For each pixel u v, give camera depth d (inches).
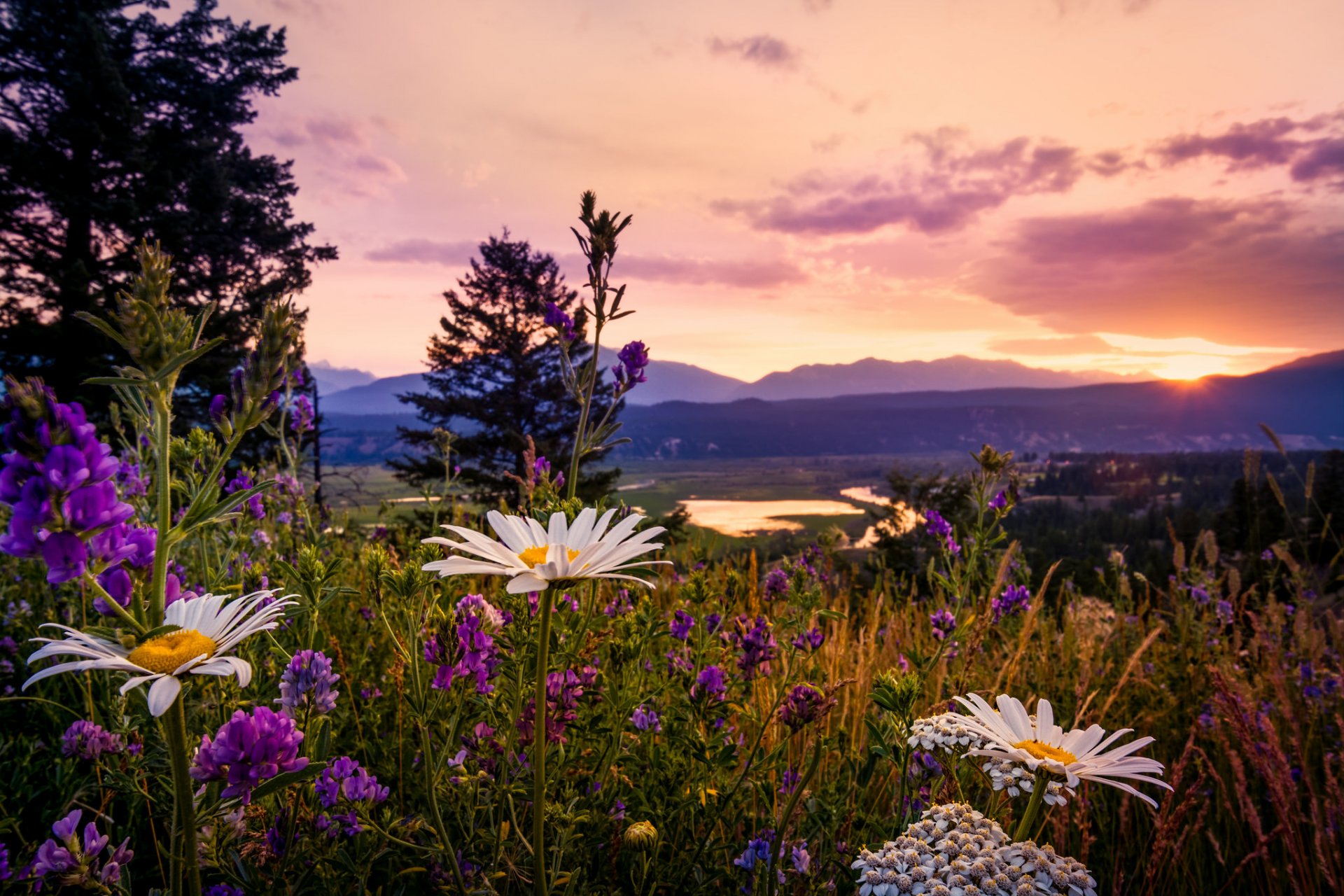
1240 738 99.0
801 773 100.2
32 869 61.4
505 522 63.5
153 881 80.2
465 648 76.1
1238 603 188.7
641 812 82.7
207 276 906.1
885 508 690.8
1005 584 156.5
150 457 125.1
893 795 97.5
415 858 78.2
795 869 75.3
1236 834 116.5
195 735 70.1
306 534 167.2
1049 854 54.1
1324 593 178.5
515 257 1406.3
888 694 74.3
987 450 120.6
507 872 67.7
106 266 824.3
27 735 109.2
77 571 44.0
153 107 1001.5
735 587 113.9
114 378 44.6
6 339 673.6
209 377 779.4
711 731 88.4
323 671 72.2
